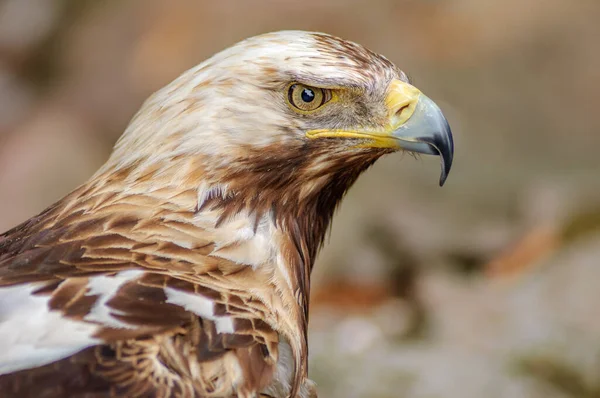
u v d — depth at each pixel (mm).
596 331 13680
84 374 5711
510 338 13828
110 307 6055
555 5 22641
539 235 17234
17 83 22438
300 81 7238
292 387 6582
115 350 5844
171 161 7031
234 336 6211
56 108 21812
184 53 21688
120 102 21469
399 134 7551
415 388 12852
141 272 6359
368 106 7512
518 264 17016
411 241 17734
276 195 7328
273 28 21656
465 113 20797
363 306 16656
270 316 6691
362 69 7496
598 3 22703
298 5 21906
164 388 5734
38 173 19891
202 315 6223
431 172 19344
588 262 15000
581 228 16875
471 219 18484
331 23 21766
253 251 7008
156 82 21469
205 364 6012
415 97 7637
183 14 22188
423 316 15078
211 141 7066
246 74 7176
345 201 18203
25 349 5801
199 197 7016
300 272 7461
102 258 6484
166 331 6012
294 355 6691
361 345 14305
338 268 17078
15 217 19094
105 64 22141
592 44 22000
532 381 12969
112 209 6906
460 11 22312
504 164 19969
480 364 13297
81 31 22859
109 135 21281
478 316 14461
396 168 19188
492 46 21891
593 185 18906
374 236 17859
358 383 13023
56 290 6137
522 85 21375
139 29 22344
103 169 7262
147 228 6805
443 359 13422
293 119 7289
